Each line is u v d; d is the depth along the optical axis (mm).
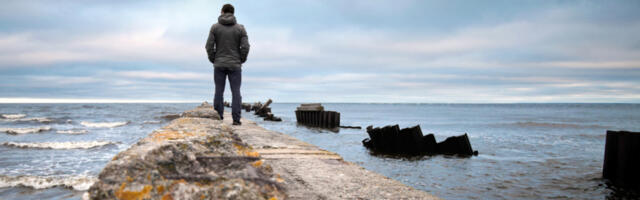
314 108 22297
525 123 29922
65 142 12930
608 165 6727
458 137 10227
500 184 6328
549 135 18031
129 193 1363
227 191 1473
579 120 40344
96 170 7805
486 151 11211
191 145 1762
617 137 6578
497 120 38625
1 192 5375
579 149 11883
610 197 5555
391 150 10797
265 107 35156
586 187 6195
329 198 2217
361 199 2221
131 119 34844
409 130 10523
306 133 17000
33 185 5766
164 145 1646
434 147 10570
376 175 2920
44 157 9719
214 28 7098
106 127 23641
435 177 6926
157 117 38969
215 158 1743
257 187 1565
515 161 9062
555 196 5602
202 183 1517
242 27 7238
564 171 7621
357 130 19094
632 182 6207
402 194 2355
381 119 40500
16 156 9867
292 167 3160
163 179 1472
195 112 6398
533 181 6590
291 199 2166
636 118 47250
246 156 1851
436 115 56594
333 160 3605
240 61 7391
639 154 6152
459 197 5430
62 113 51000
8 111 58594
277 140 5266
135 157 1486
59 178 6285
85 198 1389
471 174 7230
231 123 8203
